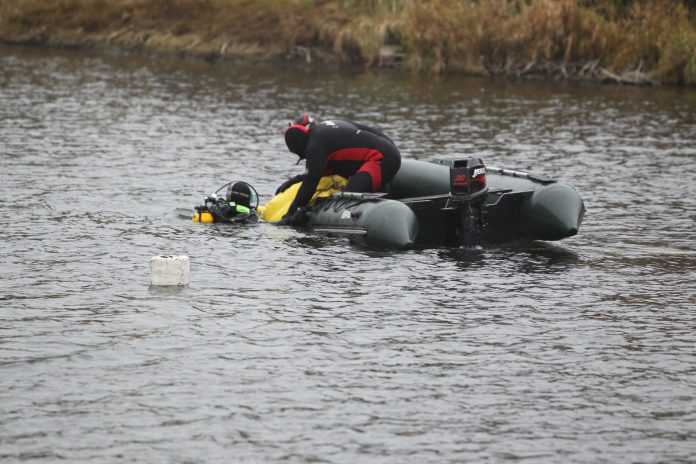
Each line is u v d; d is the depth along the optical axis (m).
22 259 43.50
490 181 50.00
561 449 26.27
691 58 120.69
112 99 103.06
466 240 46.16
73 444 26.19
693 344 33.91
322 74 129.00
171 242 46.94
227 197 51.22
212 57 143.75
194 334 34.28
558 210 46.69
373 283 40.53
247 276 41.31
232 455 25.72
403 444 26.42
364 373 31.06
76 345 33.06
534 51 126.81
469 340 34.03
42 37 158.62
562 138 82.38
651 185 63.53
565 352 33.03
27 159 69.25
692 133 86.06
